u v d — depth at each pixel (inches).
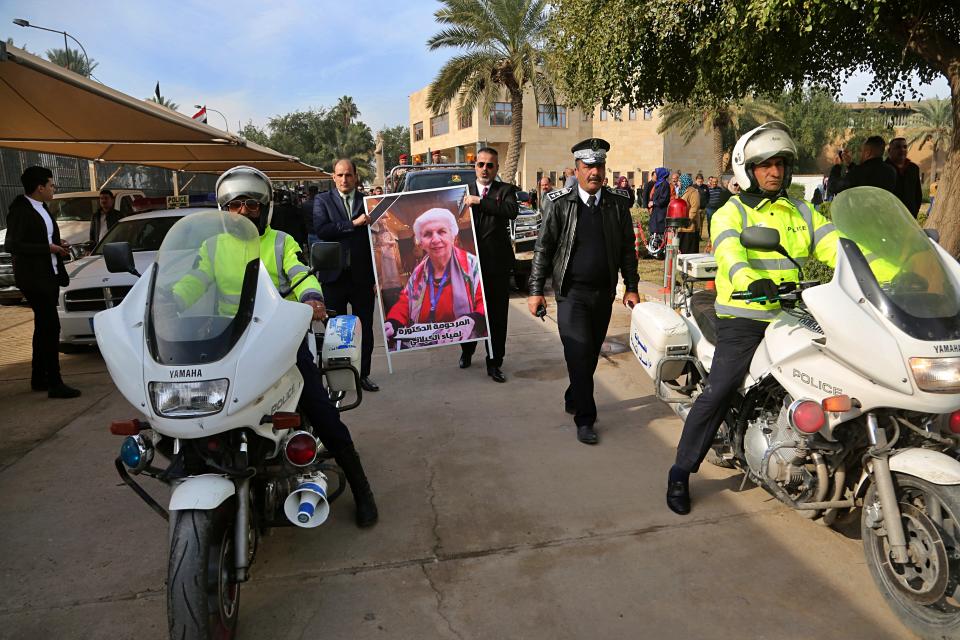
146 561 132.1
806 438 115.2
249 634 109.0
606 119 1910.7
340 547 134.4
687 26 326.3
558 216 182.5
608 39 338.3
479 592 118.9
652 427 193.6
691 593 116.9
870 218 112.1
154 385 96.1
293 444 108.4
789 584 118.6
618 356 264.7
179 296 105.8
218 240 112.3
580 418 185.6
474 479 163.0
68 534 142.6
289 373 118.9
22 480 169.3
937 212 327.6
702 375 160.7
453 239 231.5
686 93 391.2
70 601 119.3
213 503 94.4
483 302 233.0
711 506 147.3
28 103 259.8
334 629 110.0
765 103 1460.4
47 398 234.7
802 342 117.6
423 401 220.1
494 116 1833.2
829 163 2037.4
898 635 104.9
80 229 465.7
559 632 108.0
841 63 380.5
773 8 260.4
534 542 134.5
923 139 1966.0
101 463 179.5
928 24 310.8
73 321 280.2
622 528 138.9
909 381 99.0
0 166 588.7
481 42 1030.4
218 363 97.9
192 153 490.6
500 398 221.0
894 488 105.3
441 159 749.9
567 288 184.2
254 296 109.6
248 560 101.3
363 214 231.1
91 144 380.2
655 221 553.3
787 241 131.4
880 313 103.8
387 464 172.9
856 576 120.5
